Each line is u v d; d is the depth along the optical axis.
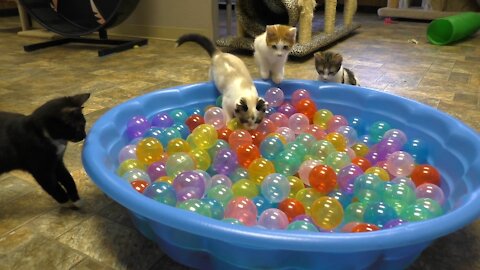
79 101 1.46
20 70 3.29
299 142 1.78
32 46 3.97
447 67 3.37
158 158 1.67
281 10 3.89
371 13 6.59
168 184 1.34
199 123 1.99
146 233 1.31
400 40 4.50
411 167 1.58
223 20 5.76
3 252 1.27
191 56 3.79
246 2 3.85
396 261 1.14
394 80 3.04
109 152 1.63
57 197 1.46
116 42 4.20
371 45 4.27
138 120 1.87
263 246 0.97
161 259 1.25
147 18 4.61
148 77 3.12
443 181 1.59
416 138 1.84
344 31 4.52
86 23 4.28
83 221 1.44
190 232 1.03
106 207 1.52
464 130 1.60
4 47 4.14
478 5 5.36
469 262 1.24
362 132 2.11
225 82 2.11
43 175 1.42
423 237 0.98
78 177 1.74
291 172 1.62
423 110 1.86
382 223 1.22
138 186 1.39
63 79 3.06
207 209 1.23
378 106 2.09
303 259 1.08
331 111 2.25
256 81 2.38
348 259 1.07
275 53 2.29
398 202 1.35
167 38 4.58
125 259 1.25
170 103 2.14
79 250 1.29
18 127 1.37
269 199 1.42
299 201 1.39
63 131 1.41
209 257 1.18
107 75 3.17
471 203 1.09
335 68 2.37
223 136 1.88
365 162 1.65
